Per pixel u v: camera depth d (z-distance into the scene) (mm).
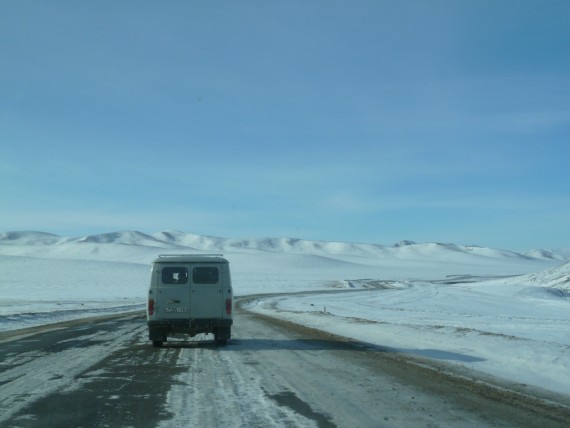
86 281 91812
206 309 16500
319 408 8344
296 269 153875
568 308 49938
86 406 8523
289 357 14219
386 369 12133
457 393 9523
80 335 20906
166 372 11766
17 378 11023
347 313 36938
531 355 13359
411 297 63156
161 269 16562
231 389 9828
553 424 7500
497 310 46000
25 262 112812
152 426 7352
